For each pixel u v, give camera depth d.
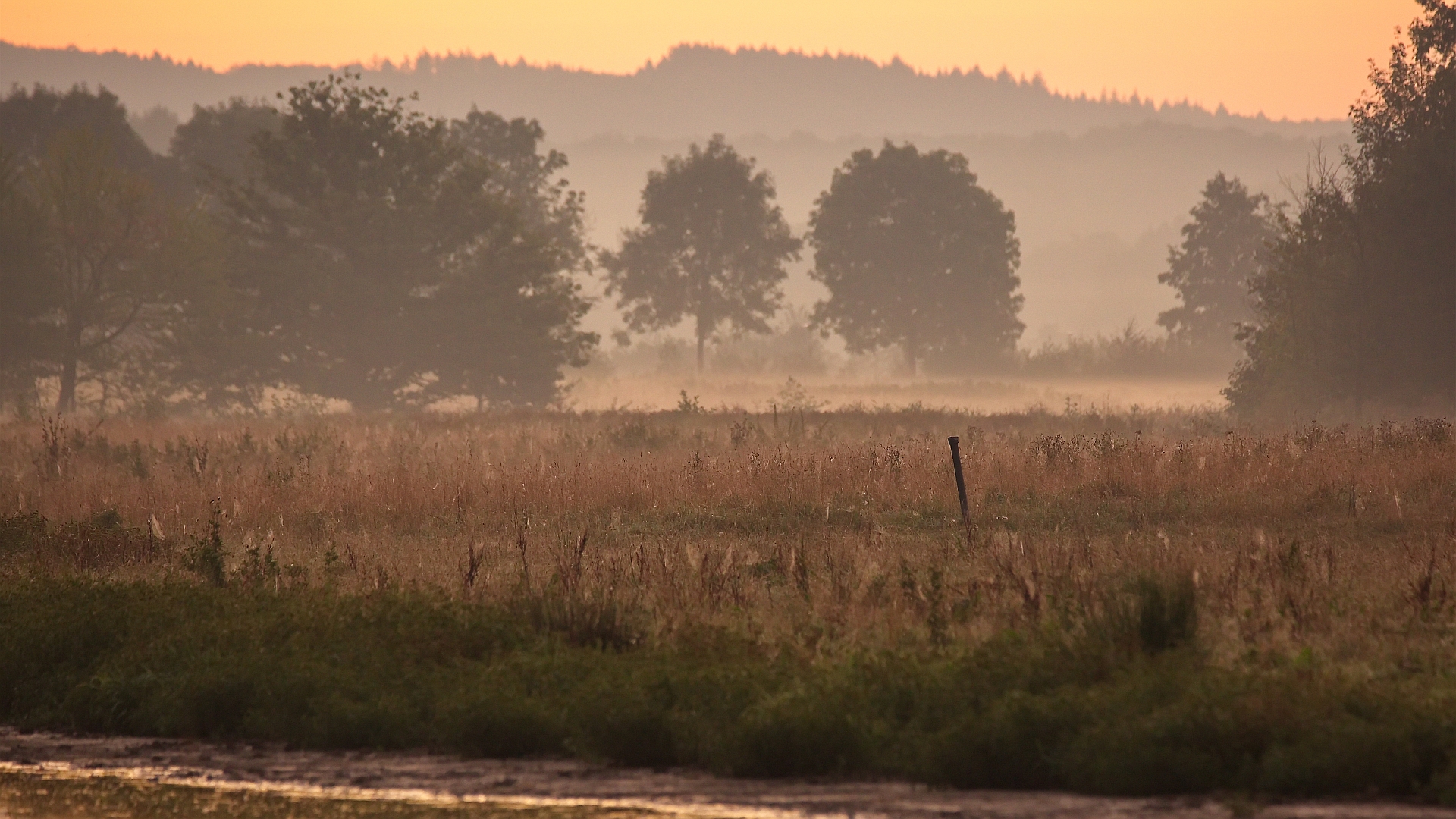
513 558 51.22
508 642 34.84
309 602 38.75
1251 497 63.28
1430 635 34.00
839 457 74.12
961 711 27.38
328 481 72.25
